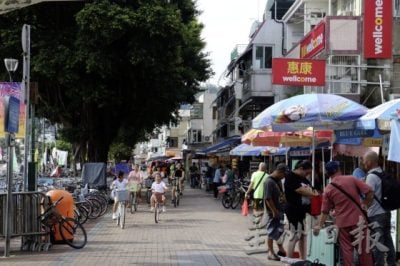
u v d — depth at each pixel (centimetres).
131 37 2817
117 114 3378
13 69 1986
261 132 1606
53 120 3566
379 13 2130
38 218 1306
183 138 10144
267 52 4003
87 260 1179
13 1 904
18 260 1176
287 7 4581
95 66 2744
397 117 949
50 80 2894
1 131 2097
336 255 927
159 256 1237
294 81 1908
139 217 2186
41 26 2850
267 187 1182
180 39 2883
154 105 3262
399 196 930
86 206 2050
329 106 1117
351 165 2075
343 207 872
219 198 3469
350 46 2195
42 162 4700
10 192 1237
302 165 1087
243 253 1280
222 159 4838
